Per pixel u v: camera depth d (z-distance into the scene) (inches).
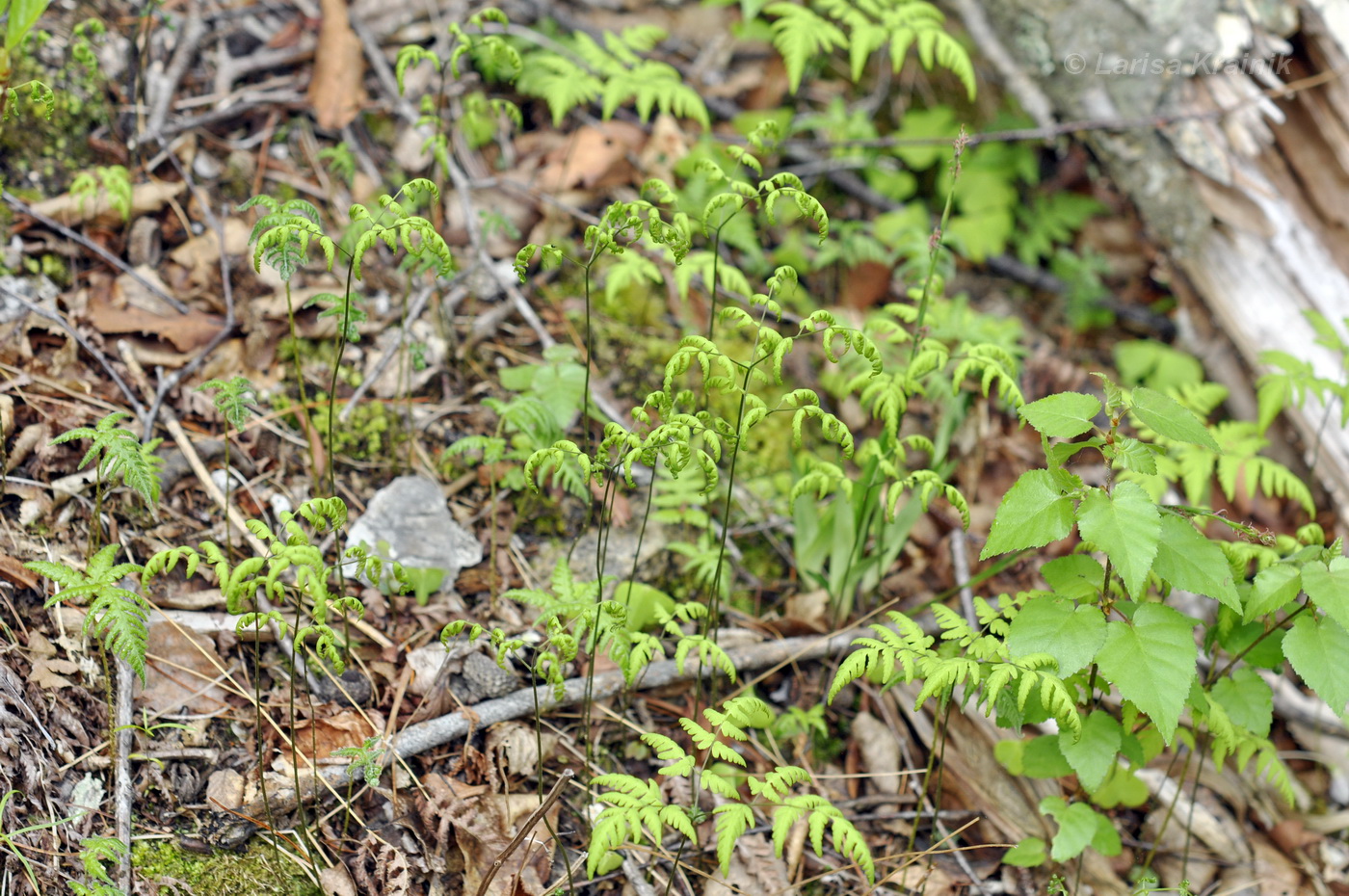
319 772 55.6
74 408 58.4
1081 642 54.0
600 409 63.0
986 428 65.4
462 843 55.7
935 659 54.2
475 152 66.7
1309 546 55.1
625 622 56.1
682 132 70.1
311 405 60.8
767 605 61.6
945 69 79.2
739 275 62.1
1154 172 66.9
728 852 52.5
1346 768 61.3
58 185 61.2
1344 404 62.4
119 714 55.1
